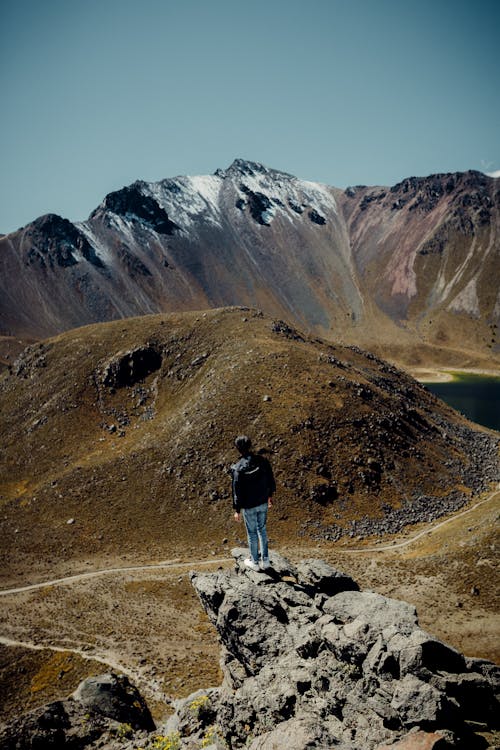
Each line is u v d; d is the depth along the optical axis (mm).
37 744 22172
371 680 11711
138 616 54719
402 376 150625
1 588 66375
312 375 105062
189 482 86562
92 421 118062
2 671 44688
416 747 9352
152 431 105500
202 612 54750
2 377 151500
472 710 11094
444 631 37375
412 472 90688
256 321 135125
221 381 106500
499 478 96938
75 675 42812
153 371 127875
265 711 12219
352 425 94375
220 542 76000
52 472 104375
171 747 15844
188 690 37781
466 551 50344
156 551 75375
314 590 16547
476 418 176625
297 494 82375
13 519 87125
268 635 14797
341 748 9602
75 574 69562
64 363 136000
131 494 87750
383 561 57406
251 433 91062
